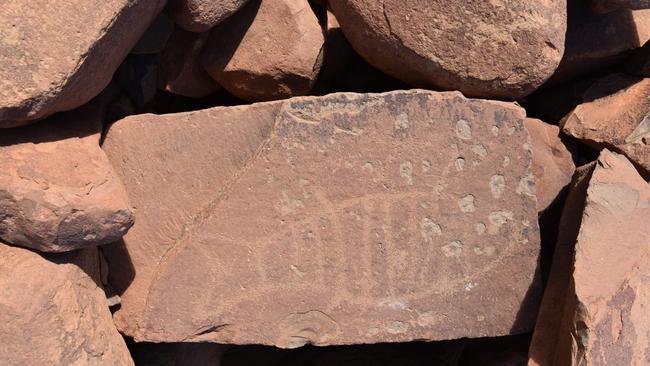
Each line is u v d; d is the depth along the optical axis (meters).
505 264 1.94
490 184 1.88
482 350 2.39
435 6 1.85
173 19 1.91
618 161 1.86
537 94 2.38
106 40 1.61
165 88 2.17
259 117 1.85
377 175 1.86
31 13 1.51
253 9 2.01
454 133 1.85
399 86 2.25
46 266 1.61
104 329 1.76
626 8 2.09
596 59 2.21
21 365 1.53
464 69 1.91
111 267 1.95
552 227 2.15
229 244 1.88
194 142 1.89
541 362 1.83
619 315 1.71
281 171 1.84
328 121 1.82
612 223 1.77
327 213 1.87
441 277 1.93
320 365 2.50
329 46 2.16
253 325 1.94
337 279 1.92
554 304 1.88
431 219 1.89
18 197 1.54
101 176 1.70
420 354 2.52
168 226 1.93
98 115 1.92
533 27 1.84
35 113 1.58
